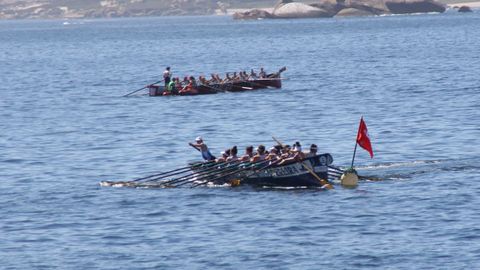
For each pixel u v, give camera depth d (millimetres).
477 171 163875
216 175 161250
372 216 134000
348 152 190500
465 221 128750
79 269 113312
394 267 110312
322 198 147125
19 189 161875
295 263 112875
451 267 109688
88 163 187875
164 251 119500
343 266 111188
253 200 147750
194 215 138750
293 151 157250
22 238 127875
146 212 141625
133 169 180250
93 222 136000
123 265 114188
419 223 128875
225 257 116062
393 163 175250
